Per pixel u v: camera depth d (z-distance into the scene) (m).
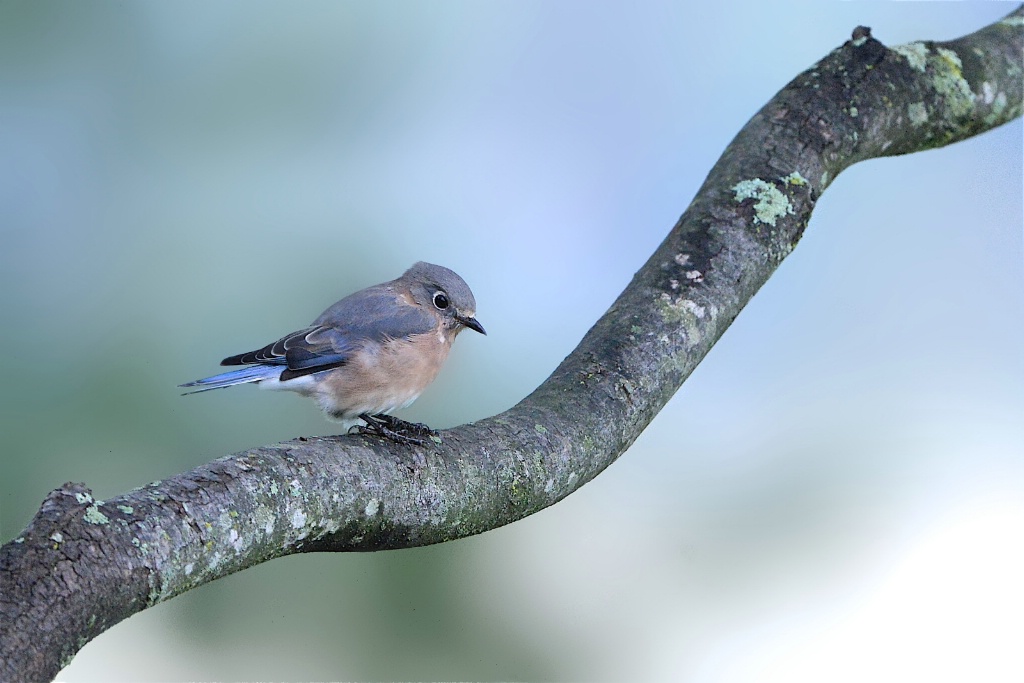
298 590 12.30
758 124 11.18
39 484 12.05
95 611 5.47
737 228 10.23
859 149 11.16
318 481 6.76
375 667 12.24
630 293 9.88
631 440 9.05
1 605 5.20
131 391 12.75
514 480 7.97
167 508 6.00
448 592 12.59
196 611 12.09
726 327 9.97
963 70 11.95
